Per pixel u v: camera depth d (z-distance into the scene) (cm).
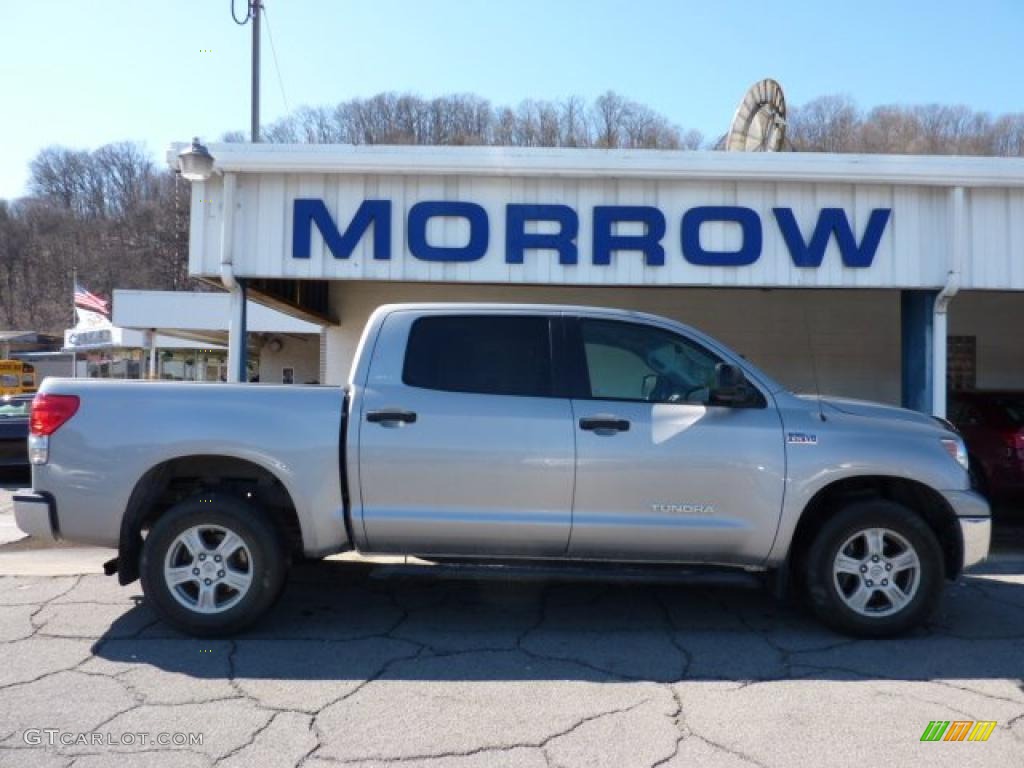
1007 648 469
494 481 469
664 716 371
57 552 727
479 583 610
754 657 451
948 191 816
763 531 472
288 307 1130
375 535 476
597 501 470
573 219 819
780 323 1312
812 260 814
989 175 798
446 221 826
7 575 627
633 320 502
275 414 474
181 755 330
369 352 491
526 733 353
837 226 813
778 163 799
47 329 8656
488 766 323
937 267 816
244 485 497
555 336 496
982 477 876
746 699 392
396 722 363
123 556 476
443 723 362
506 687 404
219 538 477
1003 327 1326
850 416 489
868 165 799
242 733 350
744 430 473
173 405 474
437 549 480
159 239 7988
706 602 563
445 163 807
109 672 419
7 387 4503
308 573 629
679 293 1309
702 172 802
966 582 629
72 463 469
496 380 485
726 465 470
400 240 824
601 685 408
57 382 484
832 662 443
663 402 485
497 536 473
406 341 493
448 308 503
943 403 829
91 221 8962
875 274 817
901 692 402
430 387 482
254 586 468
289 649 456
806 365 1311
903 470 473
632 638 483
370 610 537
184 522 467
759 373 496
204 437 467
